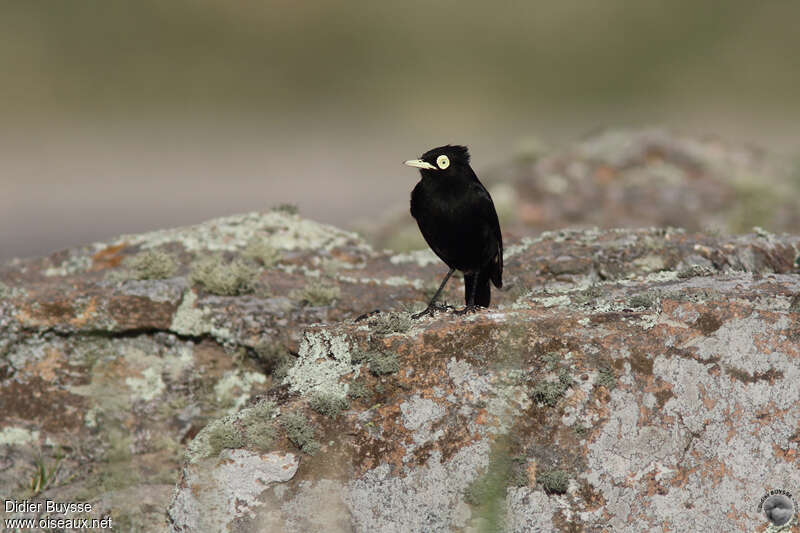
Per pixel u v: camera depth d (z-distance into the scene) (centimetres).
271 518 864
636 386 905
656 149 2770
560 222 2389
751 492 873
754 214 2398
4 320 1143
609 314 955
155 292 1180
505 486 876
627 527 859
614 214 2427
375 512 877
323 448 897
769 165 2778
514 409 905
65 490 1069
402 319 980
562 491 867
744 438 887
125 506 1037
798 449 881
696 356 916
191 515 863
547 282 1256
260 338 1169
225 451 885
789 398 897
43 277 1411
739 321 926
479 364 932
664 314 946
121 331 1162
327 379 952
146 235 1510
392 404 922
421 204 1125
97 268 1420
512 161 2823
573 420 894
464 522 870
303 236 1500
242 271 1246
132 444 1129
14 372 1141
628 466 879
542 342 932
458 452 894
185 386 1163
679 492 871
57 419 1128
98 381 1155
